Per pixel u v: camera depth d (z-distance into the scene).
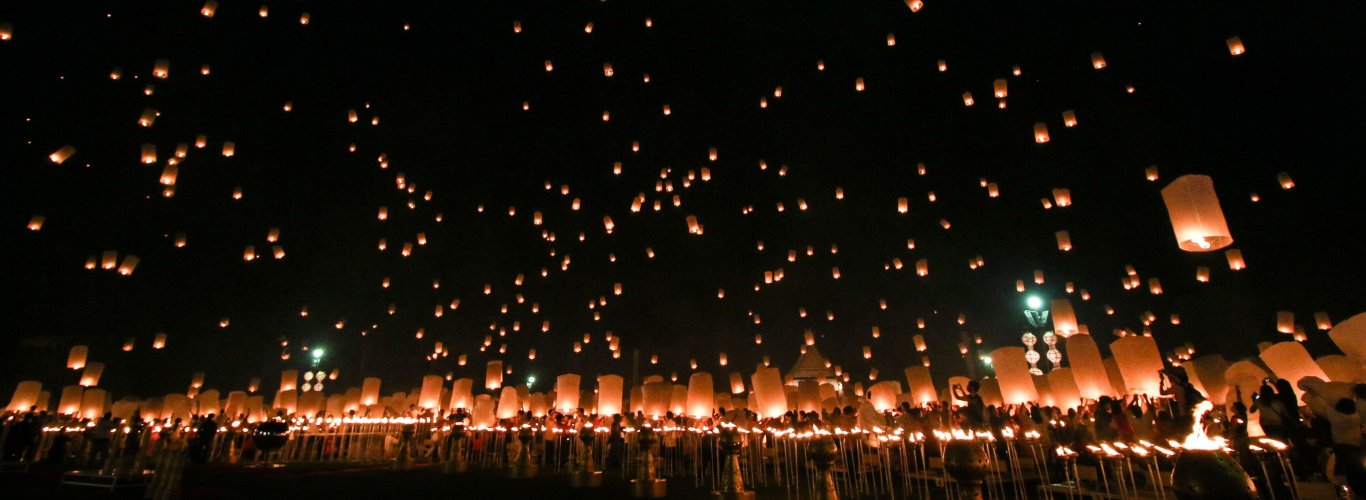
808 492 11.36
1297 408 7.12
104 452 16.69
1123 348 9.17
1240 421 7.62
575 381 14.34
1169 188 6.36
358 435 20.25
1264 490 7.58
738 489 9.55
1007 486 11.00
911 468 13.62
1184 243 6.21
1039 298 23.12
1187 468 3.78
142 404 18.41
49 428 18.20
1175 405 7.78
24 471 14.98
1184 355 18.44
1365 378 7.56
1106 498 9.06
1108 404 8.97
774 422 11.81
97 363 19.45
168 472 10.14
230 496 10.76
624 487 12.37
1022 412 10.34
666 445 16.23
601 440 16.78
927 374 13.82
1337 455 5.80
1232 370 9.13
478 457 19.44
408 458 16.09
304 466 16.91
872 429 11.91
